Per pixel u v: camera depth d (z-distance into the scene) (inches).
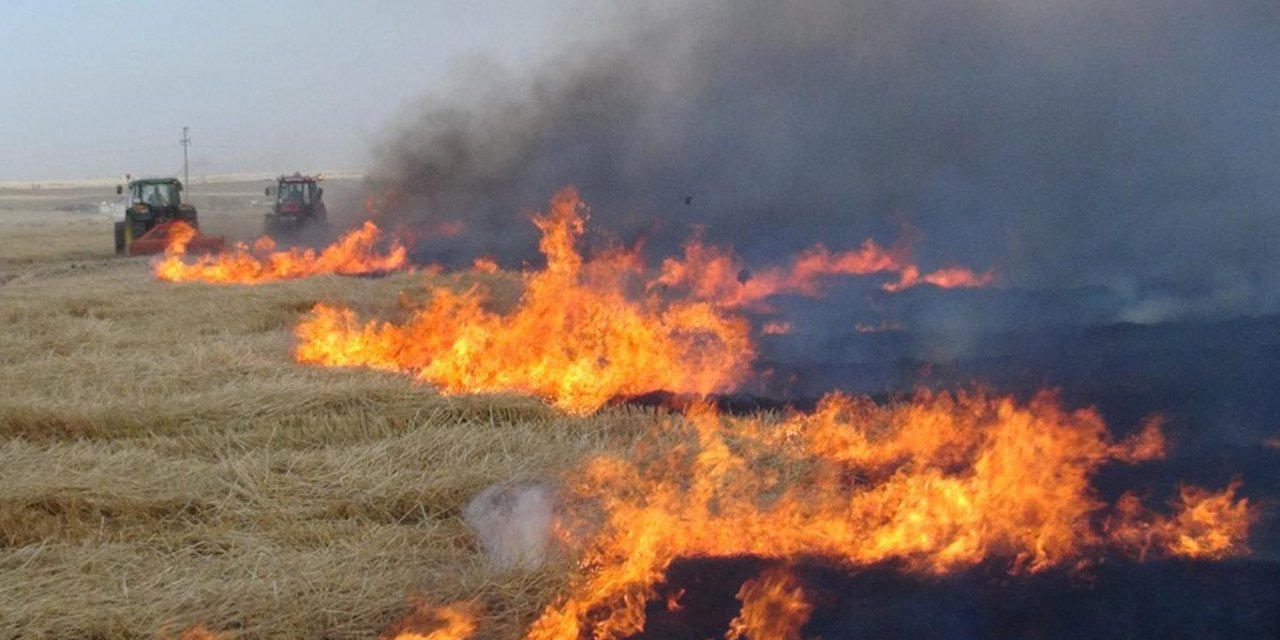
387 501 275.6
